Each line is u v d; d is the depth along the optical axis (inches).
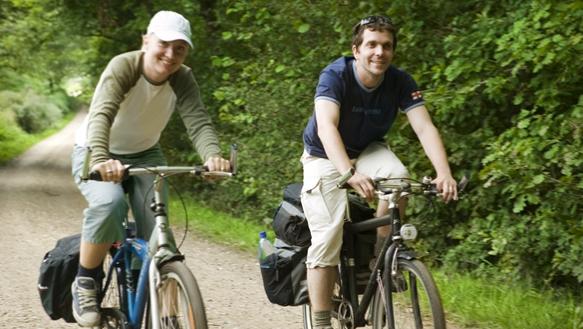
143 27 897.5
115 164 195.6
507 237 388.8
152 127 232.1
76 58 1481.3
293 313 330.6
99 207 216.7
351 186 205.2
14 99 2383.1
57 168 1430.9
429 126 225.3
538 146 346.6
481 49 400.2
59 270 239.1
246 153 653.3
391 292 209.5
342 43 501.7
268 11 589.3
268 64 615.2
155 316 196.4
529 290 383.6
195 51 839.7
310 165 230.2
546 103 367.6
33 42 1397.6
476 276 419.5
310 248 225.6
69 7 1085.1
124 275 229.8
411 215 475.2
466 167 442.6
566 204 357.4
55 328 297.3
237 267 444.8
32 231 586.2
